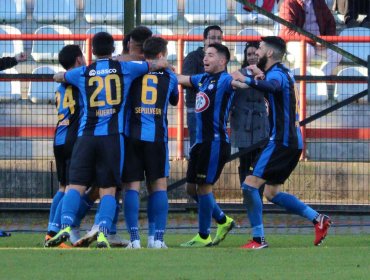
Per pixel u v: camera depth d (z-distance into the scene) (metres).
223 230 36.09
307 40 49.19
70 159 34.47
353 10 55.50
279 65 33.97
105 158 32.03
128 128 33.16
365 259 28.22
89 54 48.06
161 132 33.38
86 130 32.41
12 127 48.16
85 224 42.84
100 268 25.75
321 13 52.78
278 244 36.12
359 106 48.84
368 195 45.97
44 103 49.50
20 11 57.09
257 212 33.78
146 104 33.16
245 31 54.28
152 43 33.62
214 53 35.06
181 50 48.00
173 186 43.53
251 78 33.28
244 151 42.03
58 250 30.03
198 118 35.34
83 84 32.66
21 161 45.84
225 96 35.09
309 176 45.97
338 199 46.00
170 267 26.06
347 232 40.56
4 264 26.42
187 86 35.94
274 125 33.88
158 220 33.41
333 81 43.81
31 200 45.59
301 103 47.25
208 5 55.97
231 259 27.94
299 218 43.75
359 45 52.53
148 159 33.22
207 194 35.59
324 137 47.84
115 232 35.38
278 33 52.81
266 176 33.84
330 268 26.17
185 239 38.28
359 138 47.94
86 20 56.88
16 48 55.06
